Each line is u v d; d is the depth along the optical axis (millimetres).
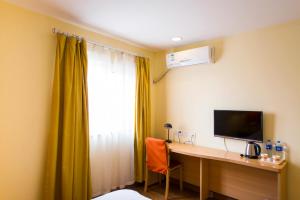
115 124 3070
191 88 3350
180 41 3242
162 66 3775
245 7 2098
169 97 3660
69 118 2363
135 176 3311
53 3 2072
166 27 2666
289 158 2398
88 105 2604
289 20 2404
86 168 2506
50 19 2377
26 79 2168
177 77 3547
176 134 3533
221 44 3014
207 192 3004
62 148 2301
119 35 2973
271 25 2555
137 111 3320
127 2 2025
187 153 2803
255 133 2574
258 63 2664
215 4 2045
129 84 3303
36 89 2246
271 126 2537
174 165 3105
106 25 2621
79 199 2475
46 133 2314
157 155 3021
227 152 2799
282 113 2461
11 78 2062
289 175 2396
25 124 2158
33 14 2234
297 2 1984
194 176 3260
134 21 2486
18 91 2109
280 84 2486
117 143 3111
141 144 3334
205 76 3178
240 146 2787
